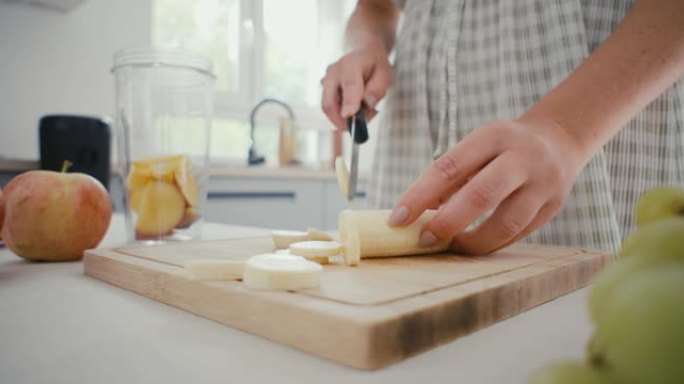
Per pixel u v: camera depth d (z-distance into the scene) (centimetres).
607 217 72
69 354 27
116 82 73
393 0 110
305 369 26
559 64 76
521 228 49
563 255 52
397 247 50
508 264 46
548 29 78
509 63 80
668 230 17
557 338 31
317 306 29
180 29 200
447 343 30
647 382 14
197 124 74
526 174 46
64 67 160
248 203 159
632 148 75
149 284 41
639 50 53
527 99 80
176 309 38
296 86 245
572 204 73
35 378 24
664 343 14
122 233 79
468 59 86
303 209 175
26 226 53
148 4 178
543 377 17
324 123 248
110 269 46
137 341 30
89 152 119
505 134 47
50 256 56
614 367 15
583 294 45
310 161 244
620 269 17
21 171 121
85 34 164
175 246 57
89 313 36
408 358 28
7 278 48
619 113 53
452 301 31
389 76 91
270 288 33
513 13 80
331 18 247
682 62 54
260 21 224
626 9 76
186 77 73
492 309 34
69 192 55
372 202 105
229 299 34
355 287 35
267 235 72
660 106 76
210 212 150
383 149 100
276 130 232
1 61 148
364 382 24
